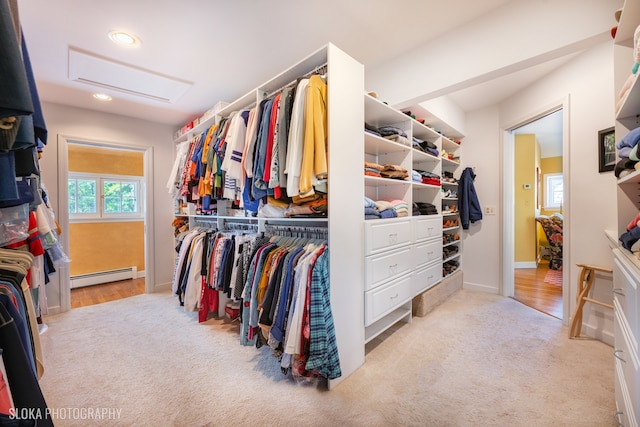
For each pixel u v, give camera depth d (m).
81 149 4.08
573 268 2.31
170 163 3.77
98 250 4.17
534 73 2.57
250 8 1.61
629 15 1.15
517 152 4.63
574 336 2.15
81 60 2.09
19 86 0.53
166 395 1.52
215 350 2.04
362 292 1.82
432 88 1.98
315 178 1.52
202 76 2.39
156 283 3.65
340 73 1.63
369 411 1.38
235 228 2.97
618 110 1.24
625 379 1.08
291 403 1.45
